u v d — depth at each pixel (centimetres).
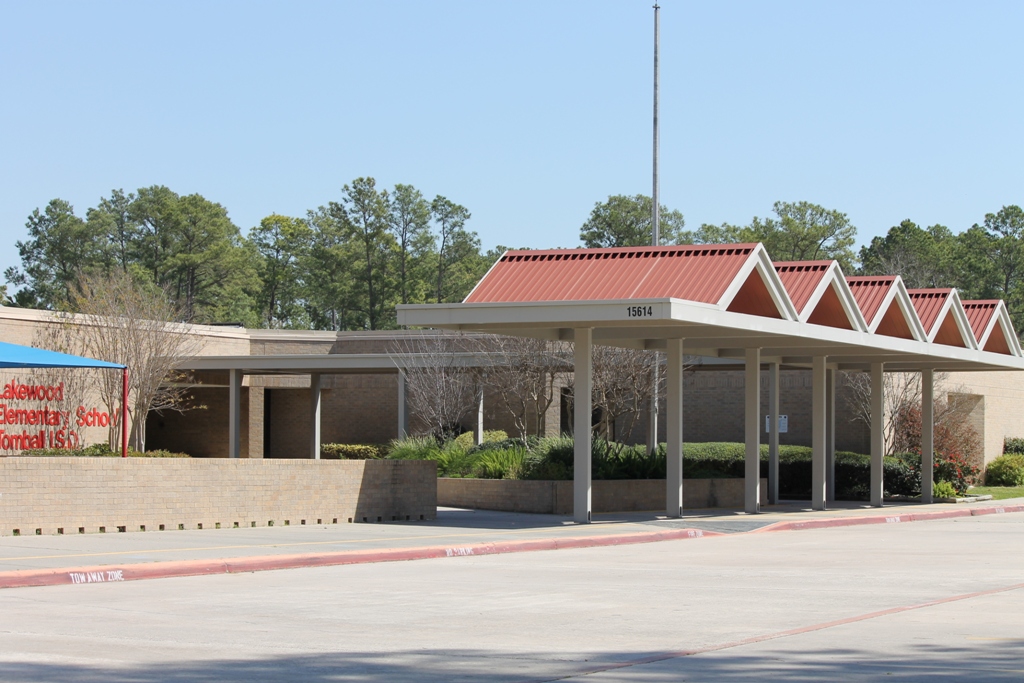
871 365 3288
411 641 952
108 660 855
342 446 4650
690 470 3014
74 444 3812
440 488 2736
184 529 2008
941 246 8606
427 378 3875
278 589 1310
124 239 9331
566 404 4116
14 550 1598
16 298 8888
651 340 2755
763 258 2289
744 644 941
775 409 3262
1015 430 4962
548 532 2084
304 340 4866
